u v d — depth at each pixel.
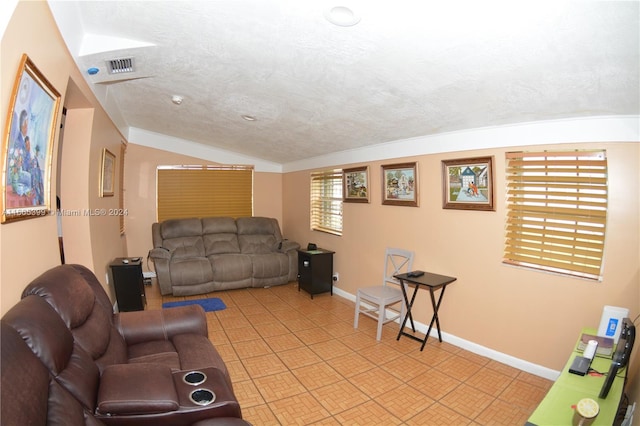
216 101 3.39
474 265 2.99
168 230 5.07
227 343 3.19
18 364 0.99
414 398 2.36
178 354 2.06
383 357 2.94
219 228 5.43
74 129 2.70
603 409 1.47
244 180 6.12
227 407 1.46
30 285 1.46
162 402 1.36
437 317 3.15
